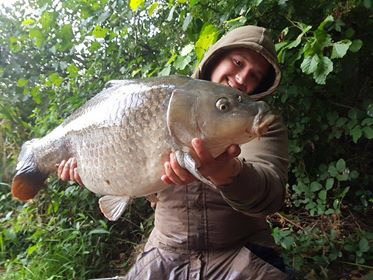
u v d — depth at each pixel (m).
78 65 2.26
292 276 0.98
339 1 1.32
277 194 0.73
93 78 2.04
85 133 0.82
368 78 1.53
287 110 1.56
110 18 1.90
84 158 0.83
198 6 1.42
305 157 1.65
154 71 1.58
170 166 0.64
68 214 1.80
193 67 1.33
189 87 0.65
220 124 0.62
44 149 0.97
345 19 1.33
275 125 0.85
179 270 0.92
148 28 1.95
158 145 0.66
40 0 1.92
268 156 0.79
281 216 1.59
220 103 0.62
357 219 1.58
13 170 2.25
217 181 0.65
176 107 0.64
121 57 1.98
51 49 1.96
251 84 0.94
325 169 1.57
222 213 0.89
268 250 0.94
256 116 0.61
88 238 1.65
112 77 1.96
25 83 2.15
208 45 1.20
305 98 1.47
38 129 2.08
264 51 0.88
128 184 0.73
